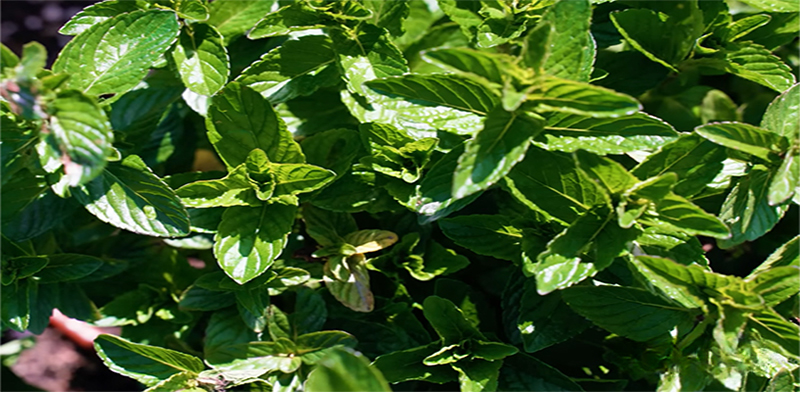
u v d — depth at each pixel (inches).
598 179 24.5
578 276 24.3
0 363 32.1
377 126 26.7
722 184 26.1
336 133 27.6
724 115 29.5
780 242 28.7
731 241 25.5
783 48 30.0
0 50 24.0
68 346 34.5
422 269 27.8
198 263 32.1
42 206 26.9
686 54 27.8
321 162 27.7
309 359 27.1
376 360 26.5
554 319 26.5
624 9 28.5
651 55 27.6
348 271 27.2
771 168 25.1
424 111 25.5
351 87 26.6
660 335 26.4
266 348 27.2
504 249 26.6
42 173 25.6
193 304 27.7
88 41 25.5
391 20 27.7
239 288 27.0
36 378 33.5
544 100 23.8
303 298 27.7
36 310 27.4
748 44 27.6
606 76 28.4
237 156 26.4
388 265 28.1
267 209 26.4
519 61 23.7
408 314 27.9
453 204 25.5
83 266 27.4
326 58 27.4
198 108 28.2
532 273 25.2
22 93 24.1
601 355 28.1
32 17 38.5
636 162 27.9
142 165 25.6
